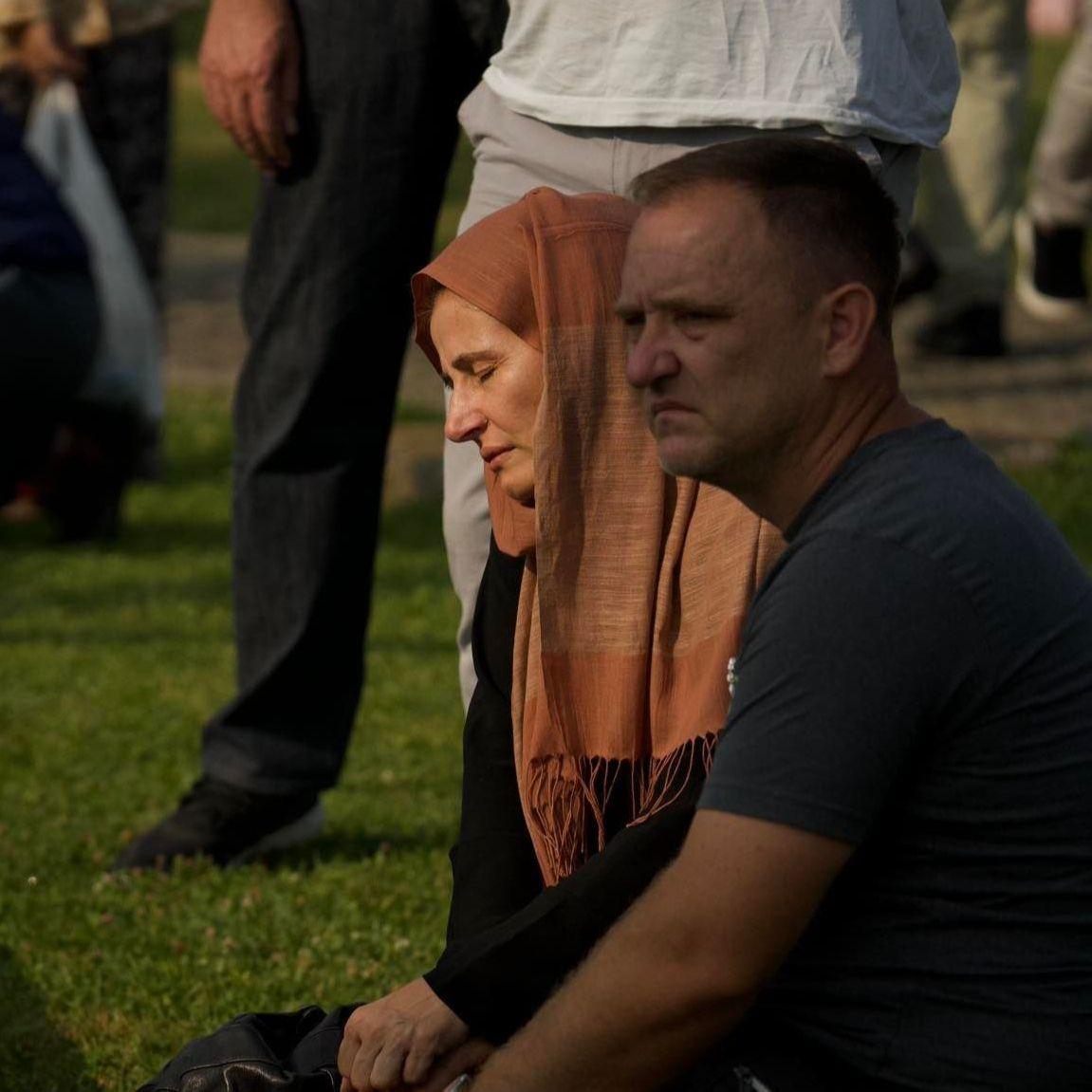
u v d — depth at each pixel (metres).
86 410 29.27
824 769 7.22
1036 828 7.54
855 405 7.71
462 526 11.82
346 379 14.70
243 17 14.00
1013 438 33.78
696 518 9.04
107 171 31.80
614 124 10.95
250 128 14.08
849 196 7.59
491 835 9.72
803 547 7.52
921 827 7.61
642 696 9.12
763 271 7.51
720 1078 7.98
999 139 38.53
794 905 7.29
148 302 29.56
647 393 7.80
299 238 14.36
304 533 14.94
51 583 27.55
